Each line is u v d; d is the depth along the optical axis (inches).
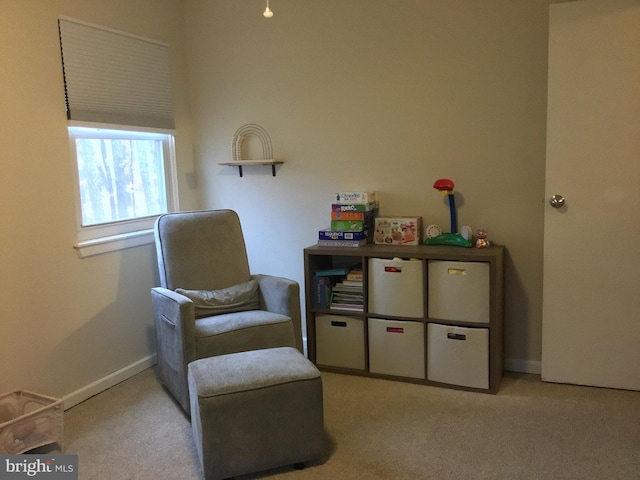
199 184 148.6
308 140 133.8
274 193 139.9
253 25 135.5
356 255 117.4
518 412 99.8
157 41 132.3
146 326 129.8
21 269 99.1
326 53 128.9
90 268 114.0
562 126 105.0
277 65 134.3
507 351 120.4
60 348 107.1
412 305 113.3
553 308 110.4
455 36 116.5
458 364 110.1
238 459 80.5
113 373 120.1
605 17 99.7
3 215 95.7
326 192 133.9
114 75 119.9
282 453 82.5
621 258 104.4
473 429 94.2
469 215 120.3
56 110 106.1
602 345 108.0
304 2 129.3
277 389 81.2
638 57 98.7
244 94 139.3
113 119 119.5
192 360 98.7
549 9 103.4
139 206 132.7
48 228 104.4
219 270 119.6
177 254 116.3
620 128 101.3
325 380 118.6
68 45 108.3
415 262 111.7
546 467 82.0
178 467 86.1
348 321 120.2
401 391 111.3
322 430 84.4
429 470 82.4
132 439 95.3
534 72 111.2
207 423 78.5
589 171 104.3
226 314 111.4
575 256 107.4
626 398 104.2
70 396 108.8
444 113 119.6
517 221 116.2
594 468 81.3
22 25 99.0
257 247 144.2
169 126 137.2
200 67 143.4
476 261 106.5
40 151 102.7
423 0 118.1
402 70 122.1
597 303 107.1
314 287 123.3
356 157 129.4
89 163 117.9
